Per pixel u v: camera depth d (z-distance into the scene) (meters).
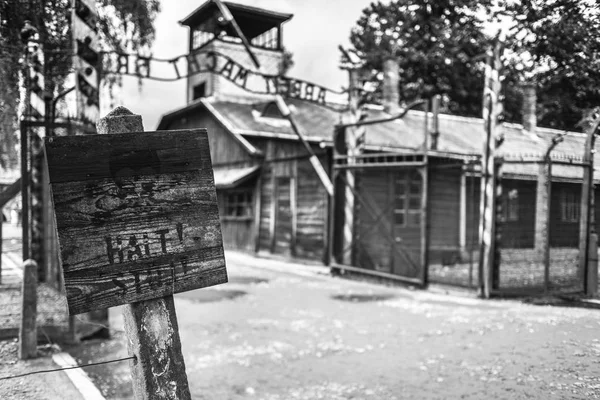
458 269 13.91
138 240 1.97
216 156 20.97
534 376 2.41
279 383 4.62
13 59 5.43
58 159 1.89
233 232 20.17
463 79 19.09
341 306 8.64
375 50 19.06
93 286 1.89
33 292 4.77
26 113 6.11
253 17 15.57
